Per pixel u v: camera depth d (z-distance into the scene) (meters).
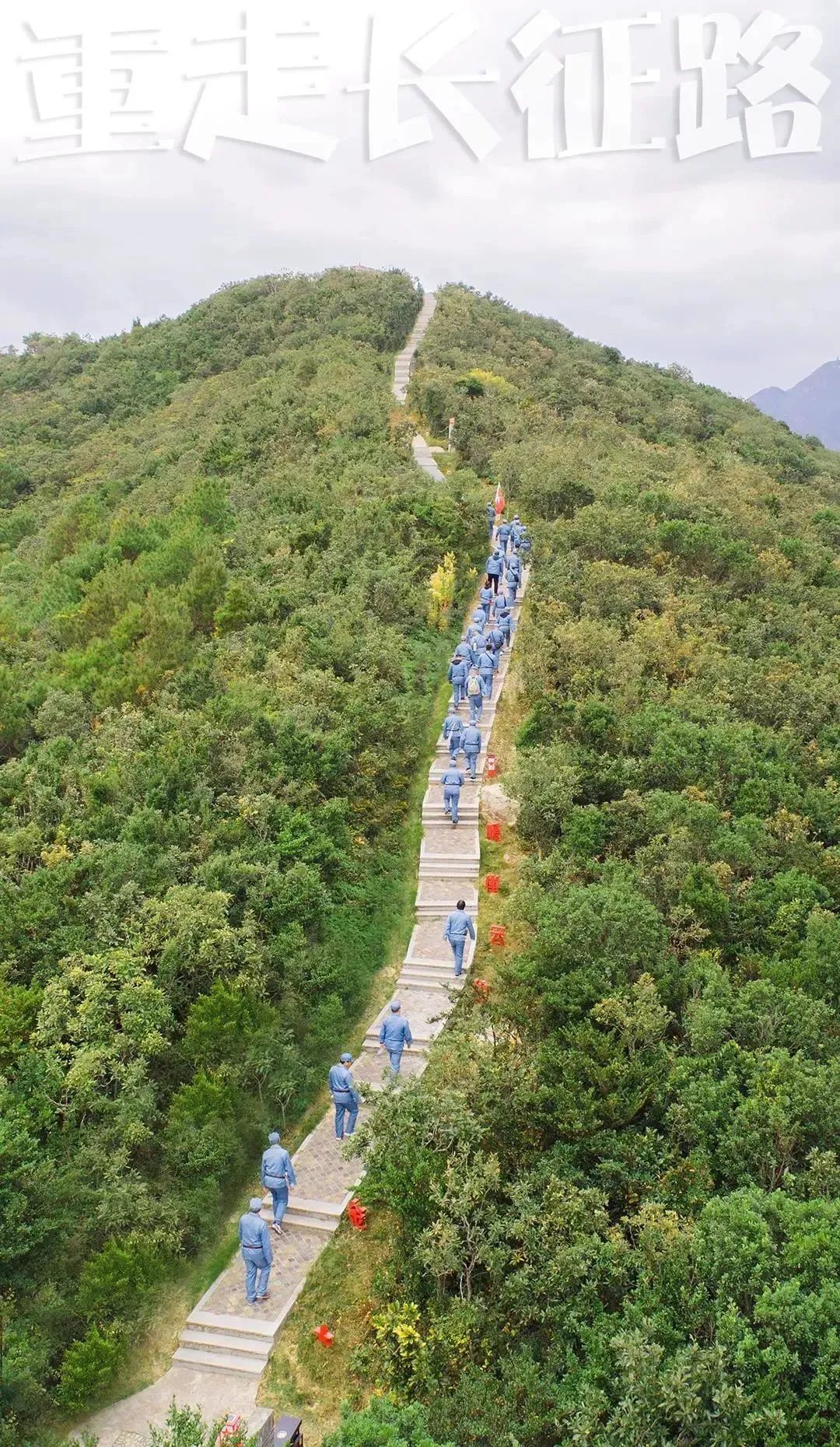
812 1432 8.32
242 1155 12.87
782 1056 12.09
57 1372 10.15
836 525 39.38
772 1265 9.30
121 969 13.36
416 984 16.53
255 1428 10.11
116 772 18.16
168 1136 12.27
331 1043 14.98
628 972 14.16
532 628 26.14
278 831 17.17
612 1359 9.27
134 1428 10.13
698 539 30.80
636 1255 9.99
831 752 21.30
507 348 75.06
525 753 20.89
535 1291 10.02
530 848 19.84
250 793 17.66
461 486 39.03
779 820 18.44
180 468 47.44
